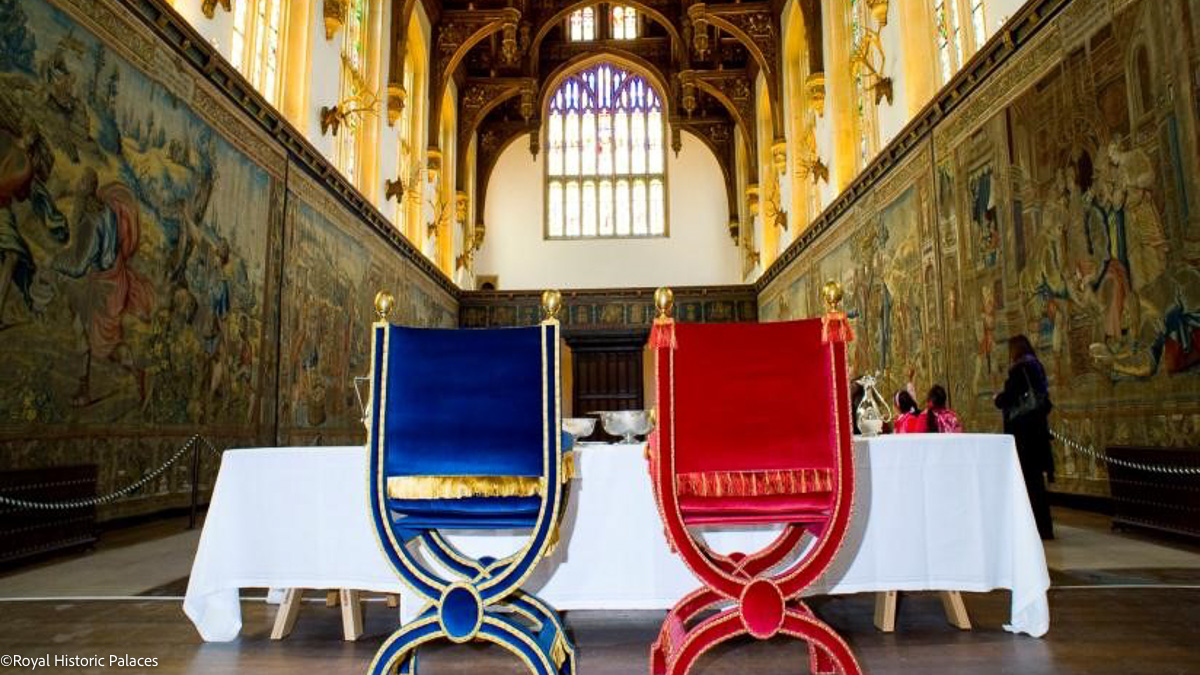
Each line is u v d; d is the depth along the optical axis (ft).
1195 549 20.16
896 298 47.34
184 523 29.07
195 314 32.32
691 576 11.62
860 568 11.68
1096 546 20.80
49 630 12.87
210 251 33.71
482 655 11.43
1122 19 26.18
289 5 46.32
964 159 38.22
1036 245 31.76
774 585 9.46
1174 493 21.29
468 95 89.71
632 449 11.91
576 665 10.83
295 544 11.94
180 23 30.63
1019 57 33.01
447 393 9.73
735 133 97.25
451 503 9.75
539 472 9.55
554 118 99.71
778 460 9.58
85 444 25.11
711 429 9.55
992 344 35.40
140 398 28.27
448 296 83.76
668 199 97.66
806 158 69.72
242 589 16.40
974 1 39.50
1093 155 27.89
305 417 44.32
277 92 44.75
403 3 64.75
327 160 47.34
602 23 96.73
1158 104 24.36
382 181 61.57
